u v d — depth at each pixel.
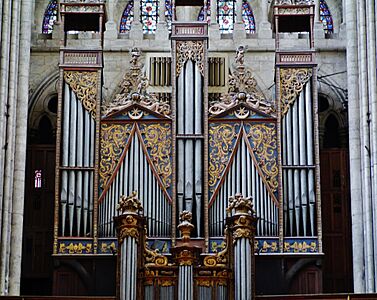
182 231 27.11
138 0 37.25
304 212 30.53
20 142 31.03
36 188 34.12
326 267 33.28
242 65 33.59
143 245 26.92
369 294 27.20
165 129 31.48
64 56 32.00
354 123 31.70
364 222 30.56
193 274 26.41
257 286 29.84
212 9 37.25
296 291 29.88
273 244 30.23
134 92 32.81
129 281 26.41
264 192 30.78
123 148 31.27
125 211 27.16
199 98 31.70
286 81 31.86
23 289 33.44
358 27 32.00
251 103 31.64
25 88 31.53
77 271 29.94
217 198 30.77
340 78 36.09
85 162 31.00
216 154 31.19
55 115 35.81
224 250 26.98
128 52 36.31
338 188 34.19
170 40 35.31
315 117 31.50
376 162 30.33
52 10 38.19
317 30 36.69
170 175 31.00
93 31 34.44
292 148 31.20
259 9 37.84
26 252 33.53
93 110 31.58
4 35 30.80
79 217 30.44
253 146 31.25
